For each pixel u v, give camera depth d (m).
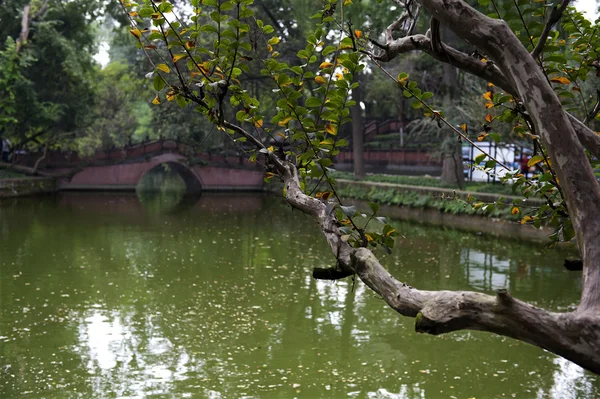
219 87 2.79
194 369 9.21
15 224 24.38
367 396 8.24
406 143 41.50
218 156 44.16
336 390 8.45
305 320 11.60
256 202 36.97
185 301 13.00
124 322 11.54
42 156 38.50
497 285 14.13
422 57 33.22
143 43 2.85
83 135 39.22
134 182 42.62
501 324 1.71
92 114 40.66
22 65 33.44
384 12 20.31
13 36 36.62
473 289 13.85
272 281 14.87
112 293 13.67
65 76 38.25
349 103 3.01
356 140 35.28
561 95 3.52
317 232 23.73
